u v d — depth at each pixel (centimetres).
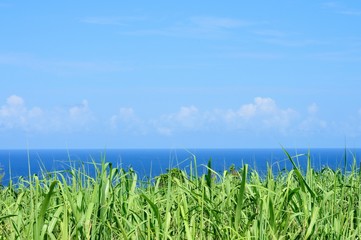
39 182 632
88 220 521
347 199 700
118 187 626
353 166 700
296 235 589
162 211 623
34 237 496
